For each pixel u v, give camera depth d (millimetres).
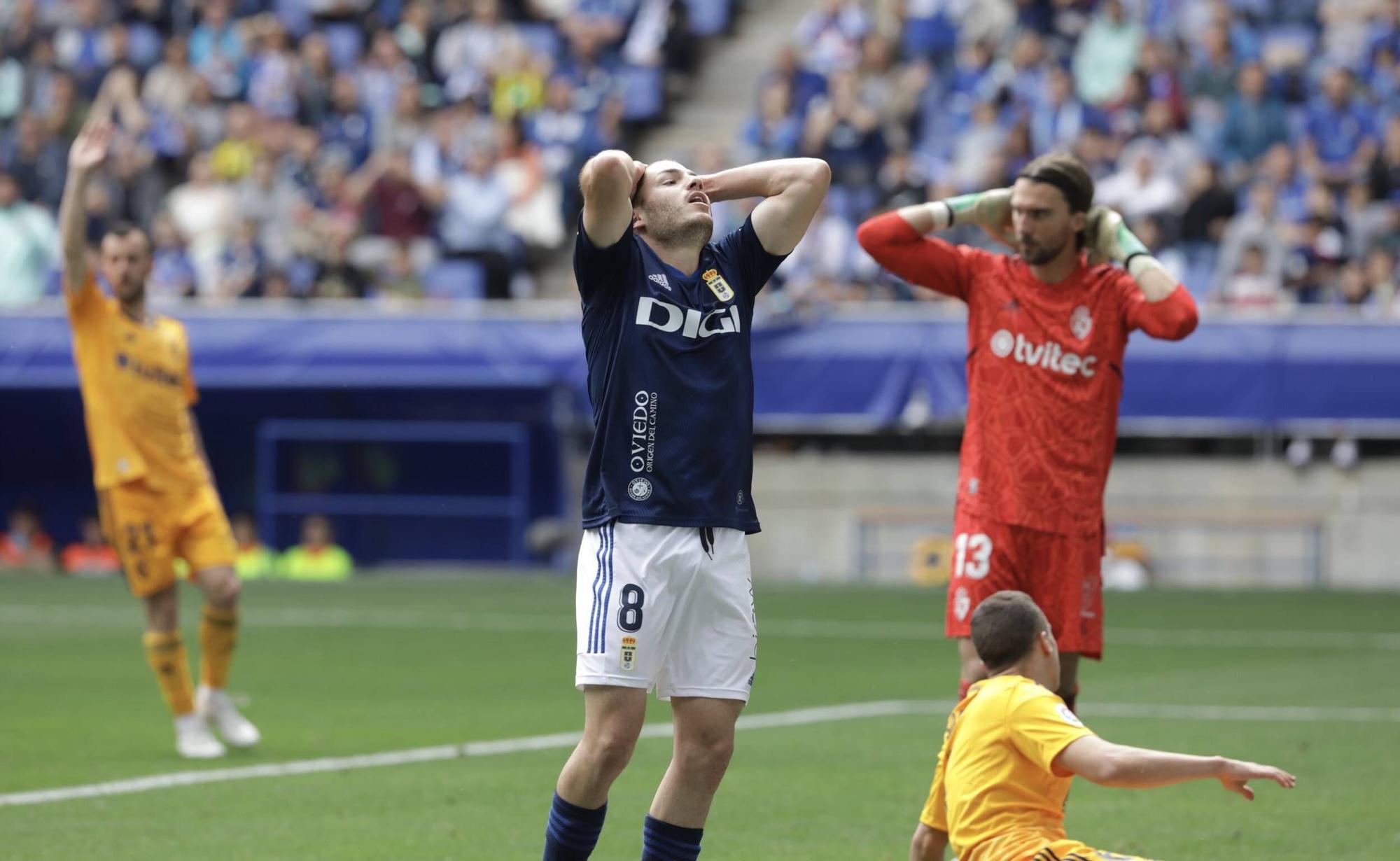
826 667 44469
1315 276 71625
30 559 80312
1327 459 69062
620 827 24328
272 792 26812
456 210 82875
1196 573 70375
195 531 30734
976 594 21719
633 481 17531
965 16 88062
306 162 88188
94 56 96438
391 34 95562
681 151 90438
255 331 75000
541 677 42562
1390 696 38406
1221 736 32469
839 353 71250
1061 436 21625
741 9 99562
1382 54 81500
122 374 30203
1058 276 21969
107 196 85875
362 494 80188
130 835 23453
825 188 18922
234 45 95188
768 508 74812
